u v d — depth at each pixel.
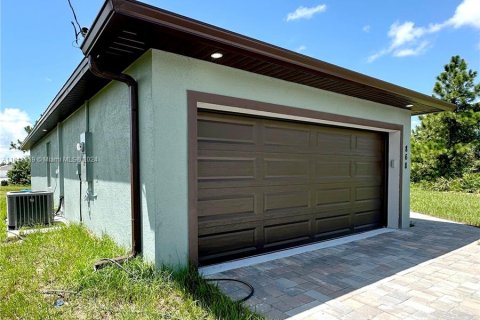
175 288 2.79
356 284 3.12
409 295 2.86
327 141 5.20
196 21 2.62
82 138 5.30
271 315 2.44
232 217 3.99
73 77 4.34
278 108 4.08
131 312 2.34
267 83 3.97
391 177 6.20
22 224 5.78
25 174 23.44
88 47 2.96
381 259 4.00
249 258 4.00
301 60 3.46
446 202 10.30
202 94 3.40
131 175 3.36
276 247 4.46
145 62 3.18
